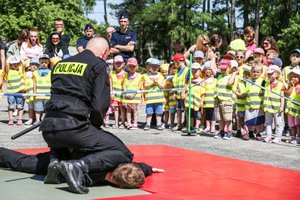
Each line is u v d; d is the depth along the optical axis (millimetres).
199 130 10070
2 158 5426
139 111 14547
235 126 10359
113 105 10367
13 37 31859
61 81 4820
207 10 47844
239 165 6102
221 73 9133
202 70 9977
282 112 8938
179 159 6418
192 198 4395
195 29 44781
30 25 31719
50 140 4773
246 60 9945
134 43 10875
